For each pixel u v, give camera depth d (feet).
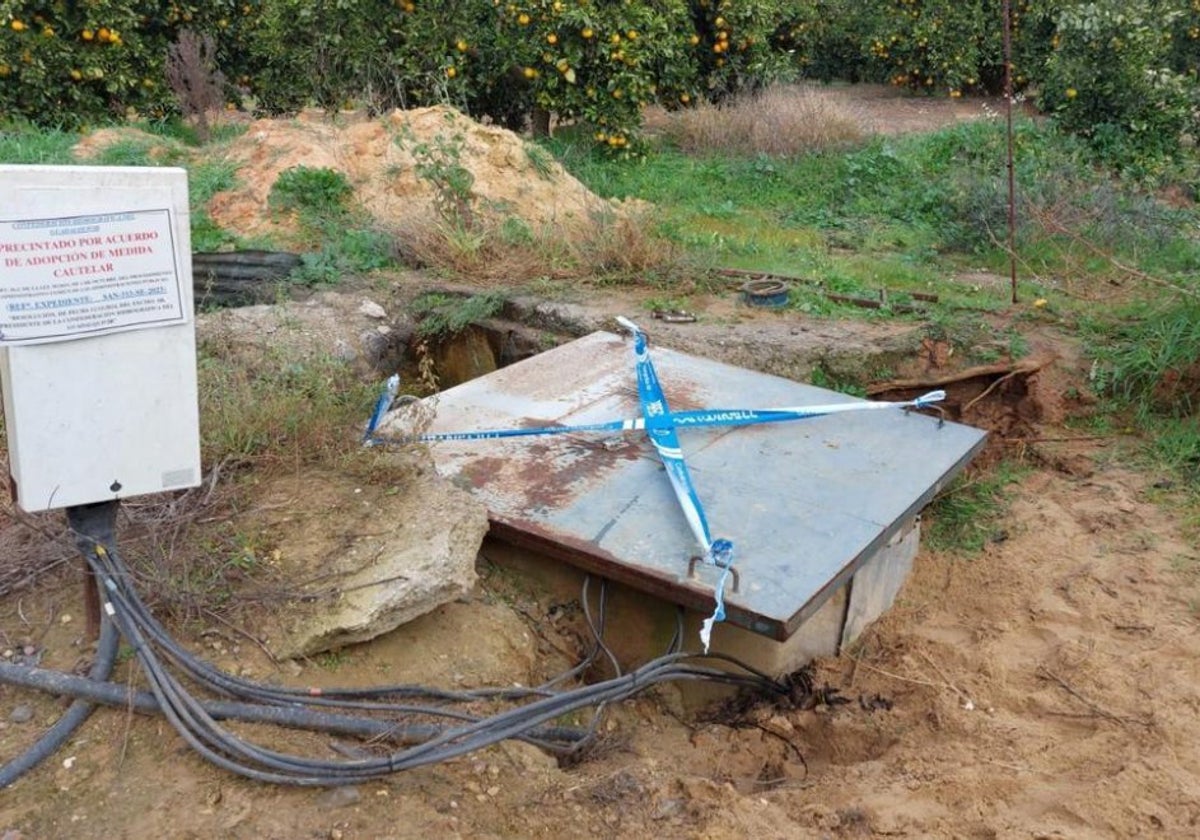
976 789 10.69
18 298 8.52
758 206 30.94
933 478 13.88
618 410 15.48
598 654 13.20
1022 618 14.47
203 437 12.64
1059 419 19.44
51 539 10.88
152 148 28.91
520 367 17.16
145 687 9.66
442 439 14.25
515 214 26.32
